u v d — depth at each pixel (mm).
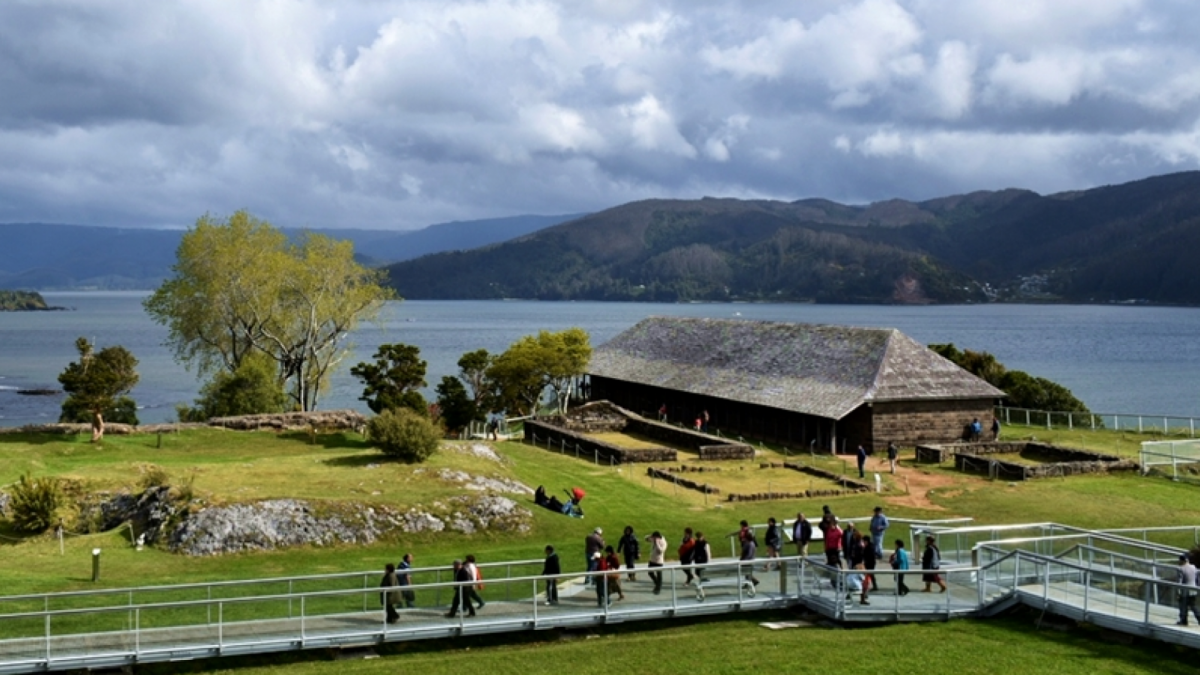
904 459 63844
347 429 64562
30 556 38094
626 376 90125
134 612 28438
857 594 31875
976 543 35156
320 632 28312
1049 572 31281
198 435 60688
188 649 27094
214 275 78500
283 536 40062
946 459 62719
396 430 51375
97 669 26641
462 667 26953
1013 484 55156
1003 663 26531
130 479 46625
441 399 80188
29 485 43000
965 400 68500
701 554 32688
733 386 77375
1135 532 42625
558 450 68250
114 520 43531
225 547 39062
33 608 30484
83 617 29047
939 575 32719
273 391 71812
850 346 73188
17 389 144125
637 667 26828
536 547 41062
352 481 46281
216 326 80562
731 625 31109
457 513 43188
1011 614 31656
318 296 80625
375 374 77688
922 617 31219
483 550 40875
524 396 89688
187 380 151375
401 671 26578
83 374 57875
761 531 39531
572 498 47406
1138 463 58312
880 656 27297
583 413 77375
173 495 42062
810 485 55062
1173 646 27328
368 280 85438
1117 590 29297
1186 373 169000
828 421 66500
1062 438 70938
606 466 61094
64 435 58469
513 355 87750
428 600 29625
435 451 54594
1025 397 86875
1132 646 27828
